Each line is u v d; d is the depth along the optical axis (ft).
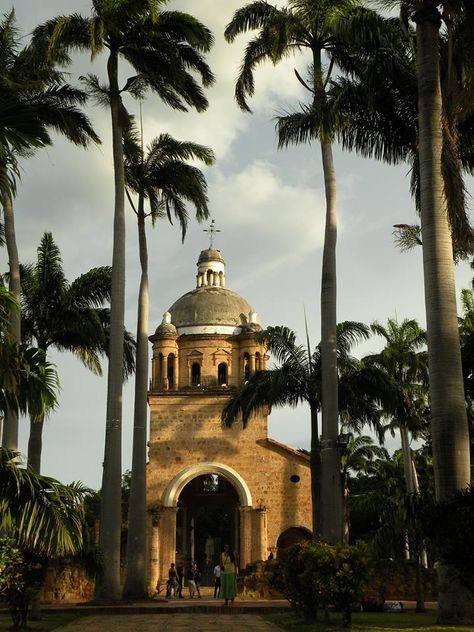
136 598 93.35
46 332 104.42
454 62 68.90
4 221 88.22
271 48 88.53
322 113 77.36
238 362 177.78
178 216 111.45
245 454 164.76
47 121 90.07
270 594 112.47
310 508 160.86
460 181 61.93
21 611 53.67
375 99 75.05
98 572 69.51
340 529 78.18
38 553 53.01
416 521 63.36
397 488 134.41
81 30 90.84
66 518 44.91
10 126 43.57
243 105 91.56
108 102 99.55
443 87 70.79
